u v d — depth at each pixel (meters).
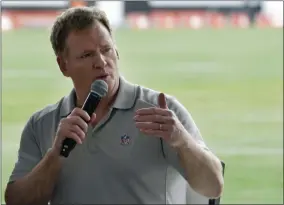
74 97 4.75
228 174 11.95
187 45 23.81
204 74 20.41
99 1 20.86
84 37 4.38
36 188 4.50
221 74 20.44
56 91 17.16
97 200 4.50
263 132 14.95
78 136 4.15
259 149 13.53
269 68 21.16
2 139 12.54
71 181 4.54
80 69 4.42
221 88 18.98
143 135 4.46
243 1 25.30
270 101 17.61
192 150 4.27
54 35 4.57
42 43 20.92
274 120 15.91
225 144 13.99
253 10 25.27
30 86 17.25
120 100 4.55
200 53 23.05
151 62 21.67
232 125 15.55
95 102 4.22
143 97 4.59
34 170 4.51
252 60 22.22
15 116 14.87
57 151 4.27
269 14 25.05
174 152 4.42
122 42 23.66
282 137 14.46
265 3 25.06
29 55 20.16
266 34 24.55
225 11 25.50
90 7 4.53
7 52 20.62
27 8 22.44
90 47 4.38
